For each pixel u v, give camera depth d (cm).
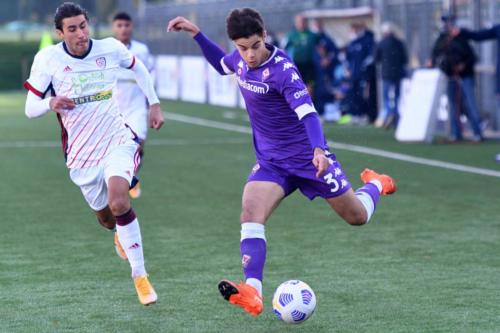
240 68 1708
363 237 2502
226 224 2716
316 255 2283
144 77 1955
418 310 1764
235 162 4178
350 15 6412
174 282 2025
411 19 5934
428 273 2077
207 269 2148
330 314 1747
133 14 10844
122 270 2152
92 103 1856
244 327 1672
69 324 1700
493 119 5306
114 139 1873
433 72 4944
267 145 1717
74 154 1878
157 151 4641
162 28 9831
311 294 1639
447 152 4431
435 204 3016
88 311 1792
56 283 2025
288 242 2445
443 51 4841
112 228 2019
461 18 5503
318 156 1562
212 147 4803
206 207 3009
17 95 10038
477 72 5366
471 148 4578
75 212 2945
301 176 1703
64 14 1811
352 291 1922
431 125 4900
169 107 7806
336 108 6400
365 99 6000
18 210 2980
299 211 2922
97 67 1856
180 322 1709
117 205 1767
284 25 7538
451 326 1650
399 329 1639
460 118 4928
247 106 1722
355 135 5291
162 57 9500
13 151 4709
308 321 1703
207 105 8050
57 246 2430
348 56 6034
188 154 4500
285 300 1627
